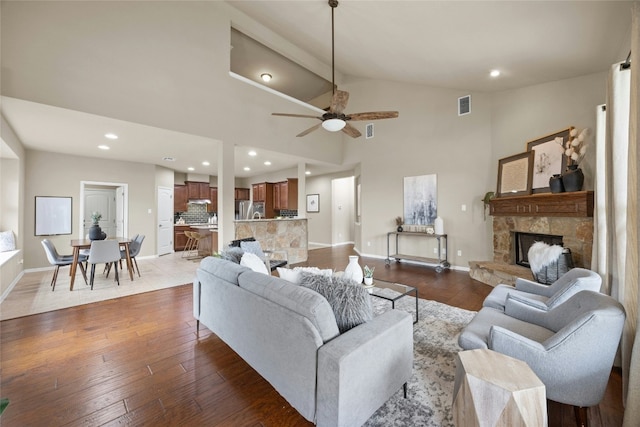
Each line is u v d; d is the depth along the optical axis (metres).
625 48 2.74
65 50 3.13
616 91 2.17
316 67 6.02
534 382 1.16
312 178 9.54
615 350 1.43
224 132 4.57
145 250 6.69
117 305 3.48
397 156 6.21
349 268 3.06
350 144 7.02
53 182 5.38
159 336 2.67
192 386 1.93
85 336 2.66
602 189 2.65
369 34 3.79
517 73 3.84
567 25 2.58
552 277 3.30
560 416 1.65
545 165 3.92
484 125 5.00
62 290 4.08
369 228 6.77
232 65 6.09
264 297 1.80
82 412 1.67
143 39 3.71
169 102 3.94
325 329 1.50
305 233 6.36
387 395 1.61
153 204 6.80
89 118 3.43
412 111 5.96
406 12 2.95
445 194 5.50
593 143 3.54
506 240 4.54
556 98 3.98
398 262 6.11
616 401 1.77
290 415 1.67
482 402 1.17
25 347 2.44
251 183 9.73
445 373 2.05
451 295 3.85
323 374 1.38
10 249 4.38
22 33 2.89
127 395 1.83
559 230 3.63
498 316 2.07
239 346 2.04
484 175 5.01
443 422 1.58
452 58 3.74
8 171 4.53
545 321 1.92
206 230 6.85
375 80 6.49
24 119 3.47
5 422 1.59
